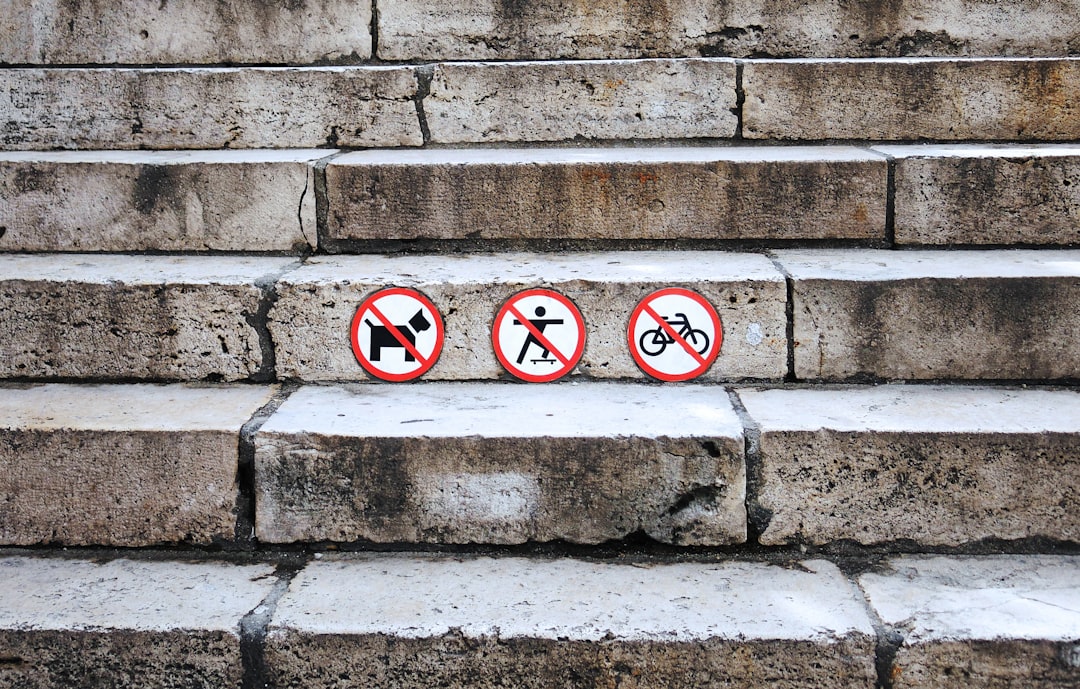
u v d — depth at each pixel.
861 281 3.01
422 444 2.65
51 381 3.13
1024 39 4.17
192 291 3.08
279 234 3.50
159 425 2.71
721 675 2.29
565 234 3.47
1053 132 3.85
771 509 2.67
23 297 3.09
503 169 3.44
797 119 3.92
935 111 3.86
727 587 2.49
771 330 3.05
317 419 2.76
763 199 3.43
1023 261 3.21
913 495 2.65
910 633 2.27
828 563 2.62
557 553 2.68
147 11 4.19
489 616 2.36
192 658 2.35
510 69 3.95
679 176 3.43
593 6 4.19
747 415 2.76
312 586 2.52
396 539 2.70
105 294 3.08
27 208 3.50
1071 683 2.25
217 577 2.58
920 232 3.44
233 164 3.46
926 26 4.18
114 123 4.02
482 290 3.07
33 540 2.74
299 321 3.09
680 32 4.20
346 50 4.22
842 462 2.64
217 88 3.99
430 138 4.01
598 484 2.65
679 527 2.66
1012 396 2.93
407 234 3.49
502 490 2.66
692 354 3.08
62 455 2.70
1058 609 2.36
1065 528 2.63
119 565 2.65
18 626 2.35
